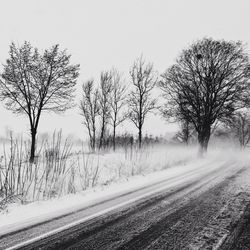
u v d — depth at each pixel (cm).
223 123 2570
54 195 810
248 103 2350
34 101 1462
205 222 529
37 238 452
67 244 429
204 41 2441
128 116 2184
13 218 566
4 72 1419
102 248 415
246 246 422
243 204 654
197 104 2425
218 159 2036
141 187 876
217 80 2419
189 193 773
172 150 2397
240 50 2380
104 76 2238
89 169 1170
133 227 504
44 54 1484
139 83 2153
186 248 415
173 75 2488
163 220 541
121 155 1650
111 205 654
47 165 1002
